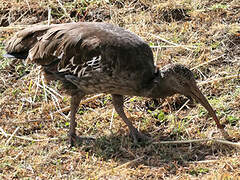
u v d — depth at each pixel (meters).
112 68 8.93
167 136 9.65
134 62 8.93
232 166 8.52
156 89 9.10
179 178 8.36
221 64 11.23
